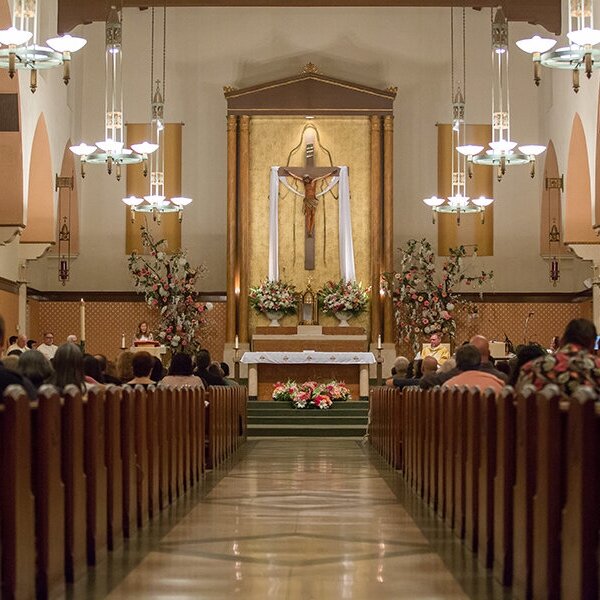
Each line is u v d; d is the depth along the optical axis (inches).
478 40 1098.1
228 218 1053.8
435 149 1095.0
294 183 1064.2
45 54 596.4
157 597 242.1
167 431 422.0
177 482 451.8
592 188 809.5
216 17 1099.3
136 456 354.0
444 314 1027.9
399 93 1095.6
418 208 1092.5
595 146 796.0
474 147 785.6
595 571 193.5
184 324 1030.4
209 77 1098.1
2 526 213.2
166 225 1090.1
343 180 1058.1
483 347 447.8
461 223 1091.9
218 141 1095.6
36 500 237.5
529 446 236.2
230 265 1050.1
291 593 247.0
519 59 1096.8
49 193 935.0
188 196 1092.5
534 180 1093.8
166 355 1035.3
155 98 967.0
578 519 196.5
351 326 1034.1
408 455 520.7
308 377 1000.2
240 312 1049.5
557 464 215.3
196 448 523.5
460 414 339.6
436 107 1096.2
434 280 1084.5
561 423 215.6
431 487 415.8
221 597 242.2
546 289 1088.2
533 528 232.4
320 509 410.3
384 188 1058.7
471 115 1095.6
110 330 1074.7
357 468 601.0
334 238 1064.2
